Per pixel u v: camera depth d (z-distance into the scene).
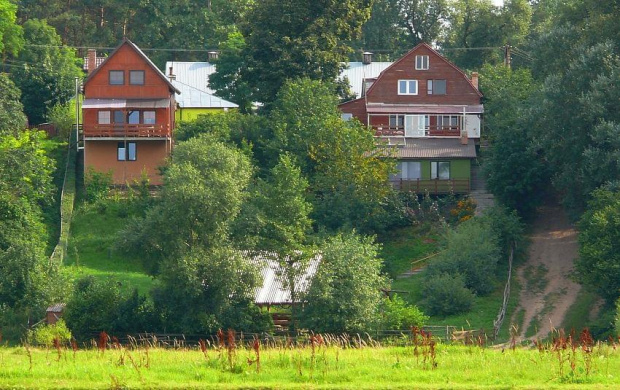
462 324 178.00
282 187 177.75
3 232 188.00
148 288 190.75
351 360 114.38
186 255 162.50
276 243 170.38
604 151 194.62
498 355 118.50
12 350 127.56
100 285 166.25
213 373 107.50
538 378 106.56
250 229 170.62
